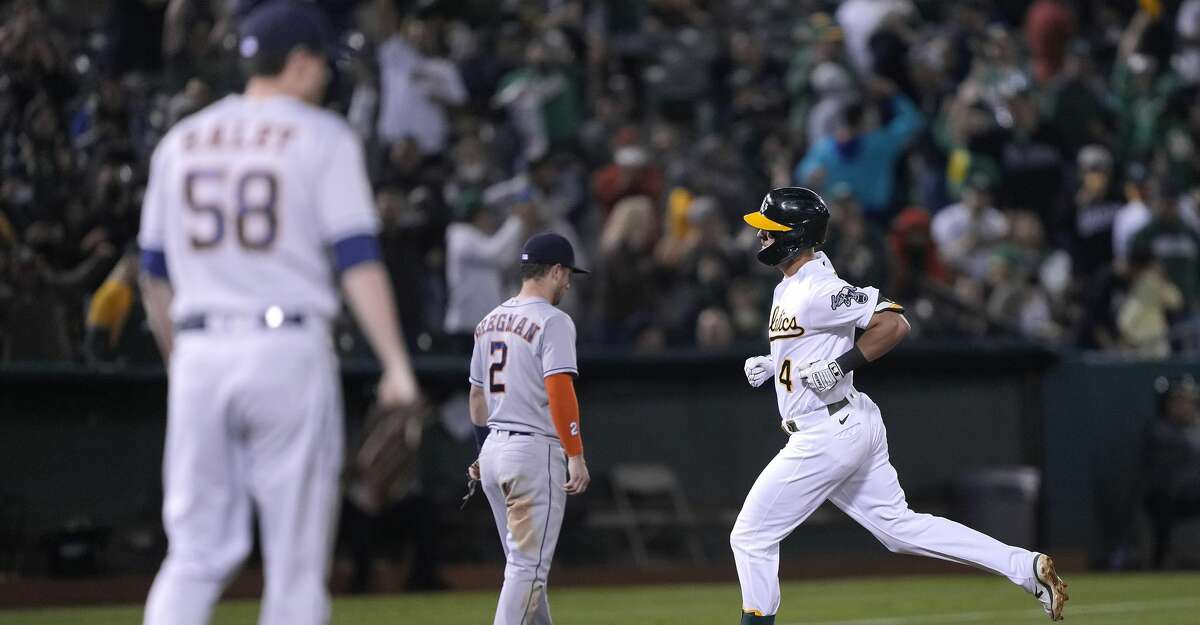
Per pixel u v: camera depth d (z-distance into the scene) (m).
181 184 14.74
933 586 44.75
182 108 45.00
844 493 24.47
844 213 52.44
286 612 14.23
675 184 58.12
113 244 42.94
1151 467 52.00
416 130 53.09
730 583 47.44
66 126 44.88
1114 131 69.50
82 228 42.94
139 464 42.88
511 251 46.97
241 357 14.33
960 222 60.03
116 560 42.44
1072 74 68.62
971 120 64.94
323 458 14.56
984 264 58.94
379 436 18.39
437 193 49.53
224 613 36.59
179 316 14.70
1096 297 57.97
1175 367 53.91
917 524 24.19
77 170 44.69
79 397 41.91
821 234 24.19
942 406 52.22
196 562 14.32
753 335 51.25
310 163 14.58
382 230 45.84
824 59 63.53
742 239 54.12
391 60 53.34
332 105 50.28
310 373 14.49
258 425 14.39
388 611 37.47
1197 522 52.66
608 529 47.81
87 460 42.12
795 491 23.50
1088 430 52.81
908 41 69.94
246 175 14.55
